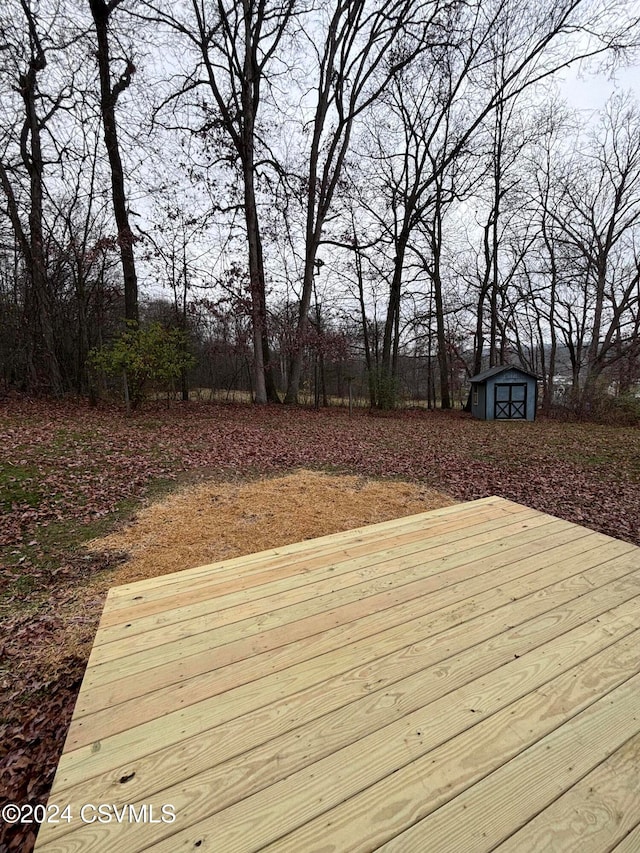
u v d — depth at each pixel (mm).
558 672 1364
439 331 15734
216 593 1913
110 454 6117
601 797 964
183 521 4020
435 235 15391
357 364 18547
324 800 958
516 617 1675
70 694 2000
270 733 1145
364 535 2549
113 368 10141
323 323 16922
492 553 2268
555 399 14883
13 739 1781
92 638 2363
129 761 1063
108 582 2953
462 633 1575
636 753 1076
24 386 11578
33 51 9945
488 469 6262
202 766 1049
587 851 859
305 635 1586
